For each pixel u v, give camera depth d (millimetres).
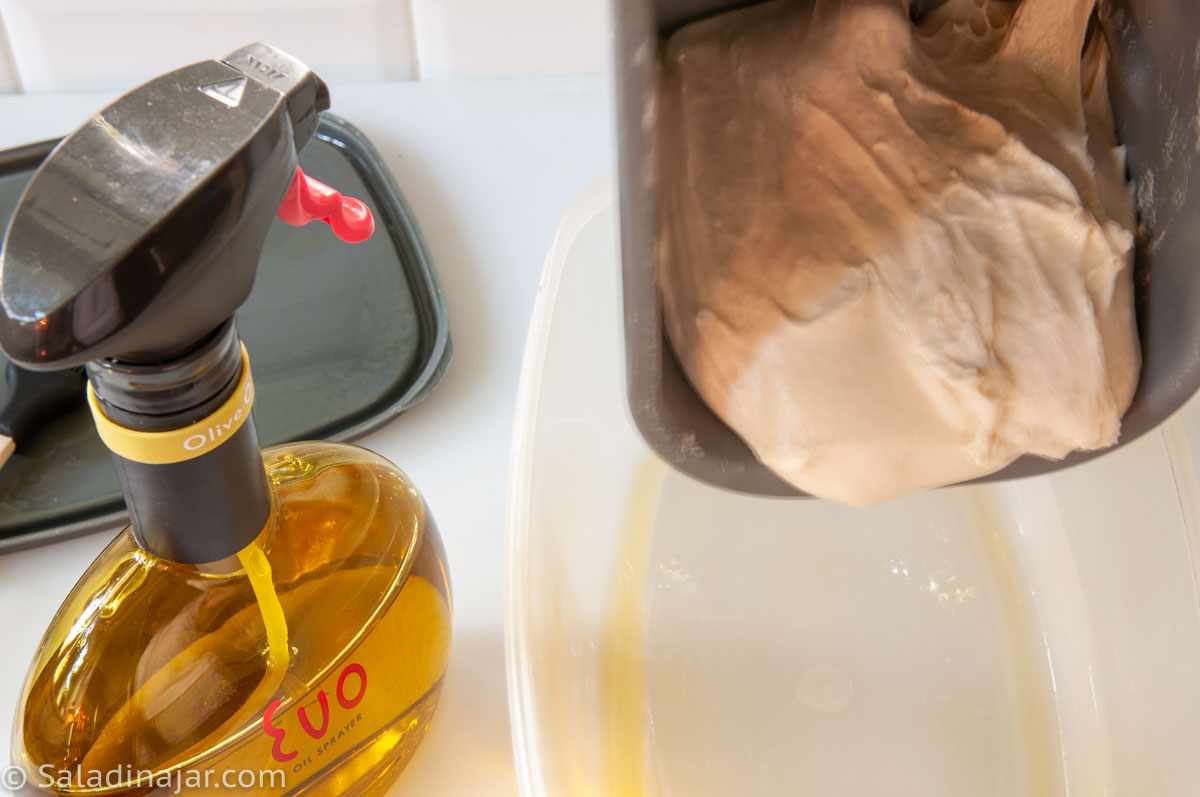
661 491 542
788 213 425
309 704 414
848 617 516
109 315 323
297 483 425
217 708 405
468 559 519
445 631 453
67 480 523
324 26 674
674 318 418
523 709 449
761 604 518
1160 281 427
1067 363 415
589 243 530
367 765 439
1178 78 418
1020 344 416
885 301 418
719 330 416
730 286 418
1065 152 438
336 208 373
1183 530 480
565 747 460
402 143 661
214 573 399
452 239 619
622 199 369
